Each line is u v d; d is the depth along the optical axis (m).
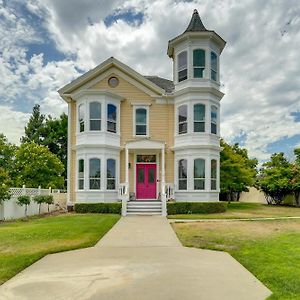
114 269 6.56
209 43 21.28
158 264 6.98
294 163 30.53
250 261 7.21
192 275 6.12
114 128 21.56
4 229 12.48
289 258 7.50
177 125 21.61
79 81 22.02
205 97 20.94
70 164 22.09
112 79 22.27
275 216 18.06
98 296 4.98
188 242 9.73
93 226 13.00
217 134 21.52
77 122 21.66
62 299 4.88
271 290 5.27
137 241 9.91
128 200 20.20
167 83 24.80
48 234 10.98
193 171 20.66
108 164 20.98
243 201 36.09
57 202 24.47
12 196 17.59
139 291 5.20
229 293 5.12
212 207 19.89
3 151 36.16
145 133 21.98
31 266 6.83
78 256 7.81
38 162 32.91
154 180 21.97
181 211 19.53
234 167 25.20
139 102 22.03
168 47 22.59
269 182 30.00
